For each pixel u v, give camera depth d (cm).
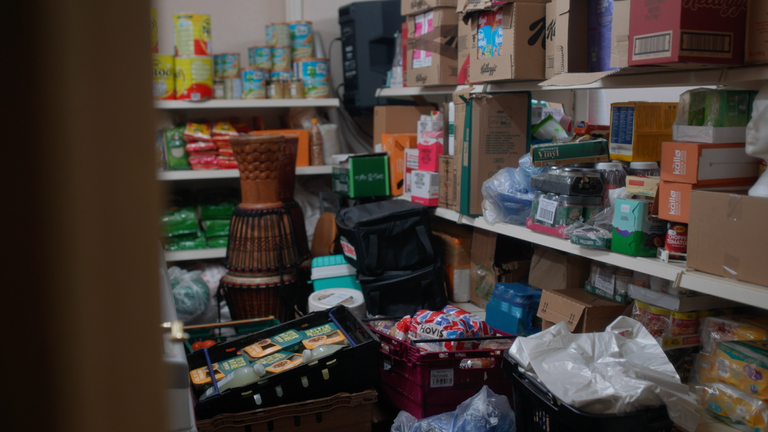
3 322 29
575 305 175
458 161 237
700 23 123
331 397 177
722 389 136
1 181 28
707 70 139
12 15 28
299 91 352
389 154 300
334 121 405
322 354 183
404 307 242
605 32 166
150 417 31
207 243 342
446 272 265
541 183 197
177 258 334
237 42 390
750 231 124
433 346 191
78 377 30
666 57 125
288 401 174
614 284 177
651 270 149
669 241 150
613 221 163
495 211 222
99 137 29
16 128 28
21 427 30
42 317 30
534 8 195
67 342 30
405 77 305
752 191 128
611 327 141
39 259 29
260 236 279
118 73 29
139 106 30
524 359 136
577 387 121
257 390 168
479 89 230
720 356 138
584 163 189
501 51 202
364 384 184
